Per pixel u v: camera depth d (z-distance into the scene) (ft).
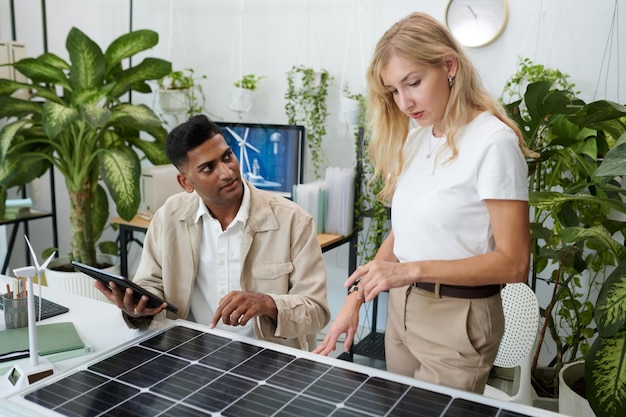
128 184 8.96
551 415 3.17
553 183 7.86
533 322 6.87
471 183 4.05
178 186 10.44
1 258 12.51
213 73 11.68
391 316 4.81
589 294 8.46
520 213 3.93
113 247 11.46
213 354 3.99
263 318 4.89
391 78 4.15
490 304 4.28
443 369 4.32
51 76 9.45
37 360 4.12
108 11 12.51
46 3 12.59
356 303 4.49
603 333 4.95
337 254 10.98
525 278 3.98
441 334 4.33
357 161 9.55
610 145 7.48
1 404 3.29
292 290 5.18
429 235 4.27
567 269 7.79
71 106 9.16
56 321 5.16
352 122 9.59
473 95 4.17
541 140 7.71
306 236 5.29
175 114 11.23
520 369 6.98
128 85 9.93
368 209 9.86
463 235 4.17
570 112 6.73
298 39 10.66
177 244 5.26
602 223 7.31
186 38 11.82
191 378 3.60
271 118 11.21
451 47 4.10
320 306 5.09
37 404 3.28
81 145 9.71
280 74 10.95
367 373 3.69
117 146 10.21
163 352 4.00
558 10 8.47
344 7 10.12
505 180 3.89
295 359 3.91
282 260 5.19
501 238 3.94
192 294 5.39
